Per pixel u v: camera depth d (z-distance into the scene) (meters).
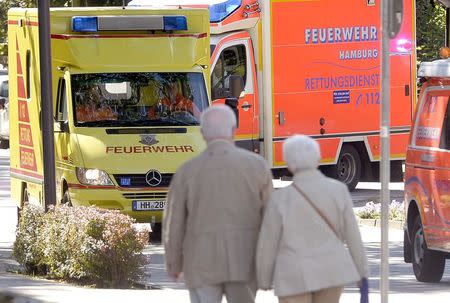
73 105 35.47
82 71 35.72
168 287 26.72
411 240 27.59
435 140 26.44
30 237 28.88
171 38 36.34
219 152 14.70
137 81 35.88
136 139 35.09
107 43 35.97
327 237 13.94
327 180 14.12
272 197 14.09
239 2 45.06
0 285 25.53
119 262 26.19
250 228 14.60
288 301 13.95
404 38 49.09
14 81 39.94
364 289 14.28
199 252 14.58
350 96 47.69
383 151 16.44
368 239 36.94
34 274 28.92
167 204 14.83
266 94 45.78
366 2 47.91
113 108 35.66
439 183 26.03
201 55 36.56
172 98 35.84
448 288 26.23
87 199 34.69
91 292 24.48
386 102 16.48
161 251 34.38
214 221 14.56
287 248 13.93
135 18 35.94
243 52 45.31
